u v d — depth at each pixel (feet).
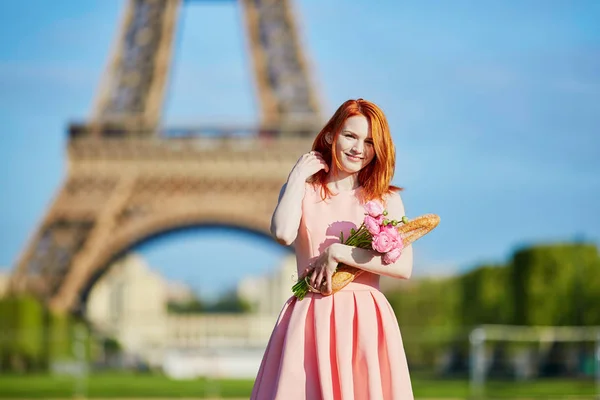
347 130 26.81
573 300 224.94
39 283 269.85
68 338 266.77
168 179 272.92
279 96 305.73
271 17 319.06
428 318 303.89
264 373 26.43
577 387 176.04
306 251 27.04
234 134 275.80
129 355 342.03
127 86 310.04
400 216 27.50
